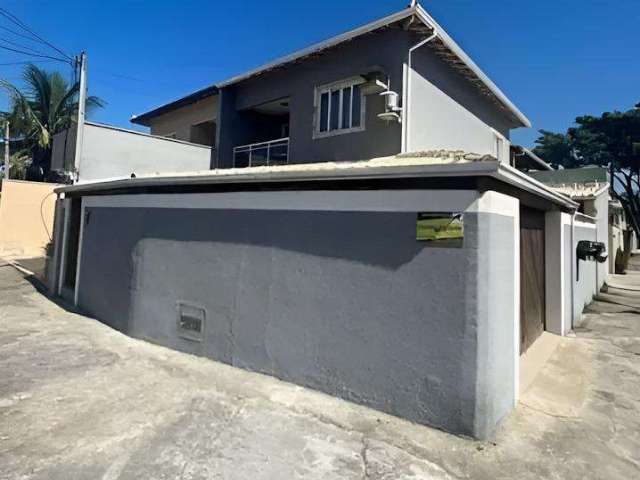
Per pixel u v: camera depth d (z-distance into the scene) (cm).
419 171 403
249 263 563
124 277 757
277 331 527
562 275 793
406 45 904
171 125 1722
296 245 516
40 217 1786
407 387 424
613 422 445
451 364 400
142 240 723
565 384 550
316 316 493
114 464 333
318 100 1073
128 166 1235
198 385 501
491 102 1327
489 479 332
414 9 827
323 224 493
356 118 990
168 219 682
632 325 930
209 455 350
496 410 413
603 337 808
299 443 375
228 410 436
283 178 501
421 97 955
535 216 738
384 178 439
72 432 380
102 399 453
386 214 445
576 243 970
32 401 440
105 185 805
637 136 3306
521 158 1766
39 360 570
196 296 625
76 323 790
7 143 2250
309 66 1098
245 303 563
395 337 434
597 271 1415
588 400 502
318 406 450
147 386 493
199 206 635
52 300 996
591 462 363
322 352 486
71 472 320
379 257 448
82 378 511
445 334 404
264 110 1346
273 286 535
